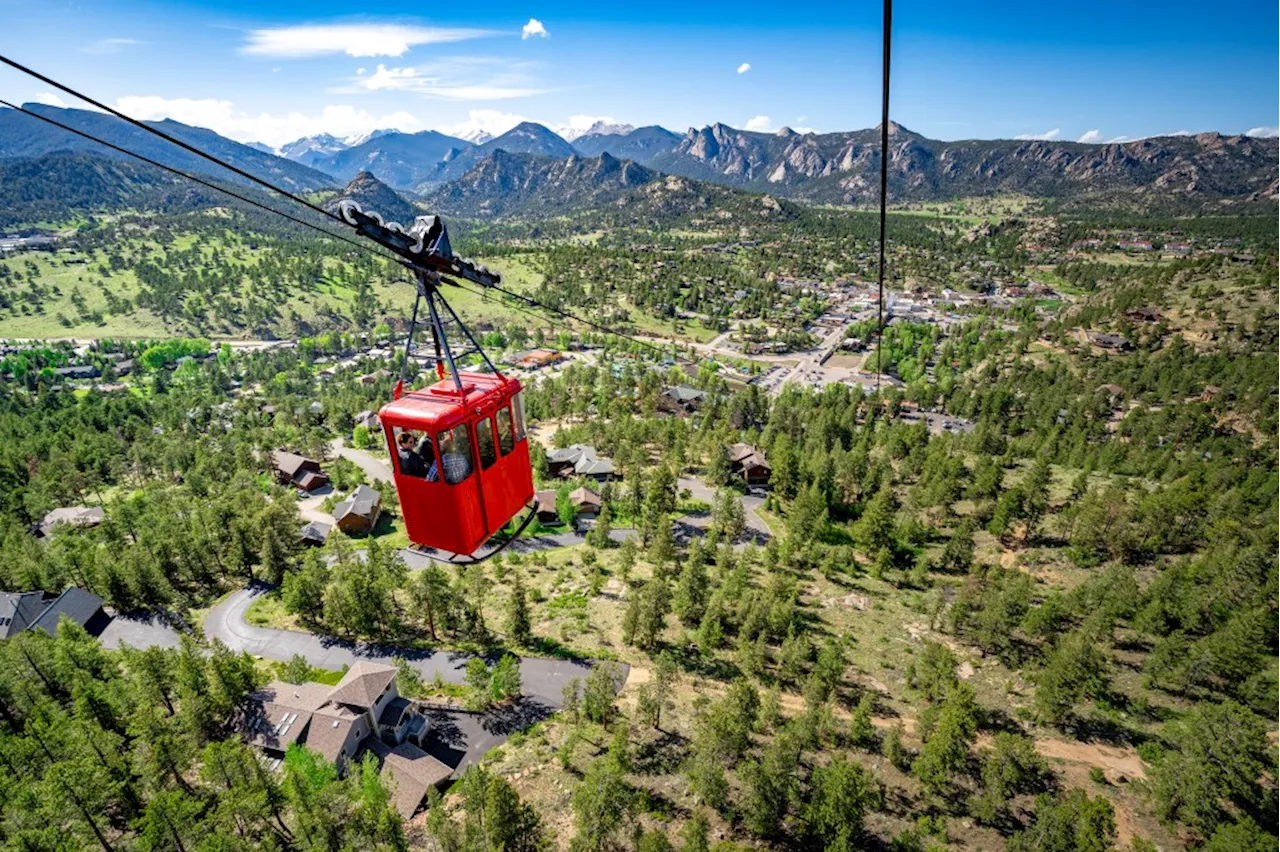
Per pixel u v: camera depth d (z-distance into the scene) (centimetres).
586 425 17788
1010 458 14862
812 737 6681
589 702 7006
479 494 2394
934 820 6069
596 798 5400
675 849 5634
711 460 14825
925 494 12781
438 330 2180
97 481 16775
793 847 5750
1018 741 6175
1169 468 14288
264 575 10925
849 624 9288
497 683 7750
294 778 5575
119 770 5959
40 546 11925
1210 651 7544
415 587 9475
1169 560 10175
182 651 7688
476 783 5656
